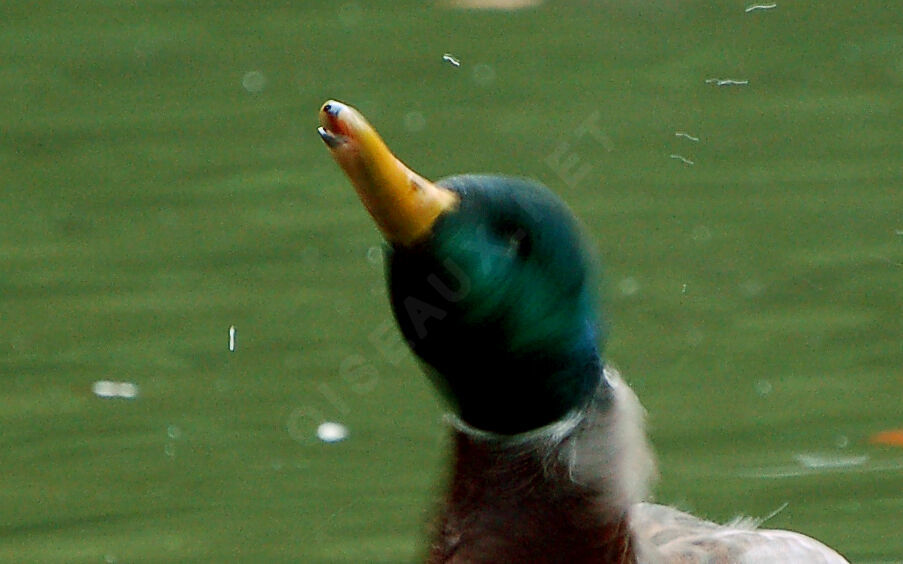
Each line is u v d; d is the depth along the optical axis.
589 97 14.07
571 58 14.76
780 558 6.91
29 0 16.34
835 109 13.88
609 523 5.88
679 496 9.26
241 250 12.02
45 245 12.18
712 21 15.32
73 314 11.23
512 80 14.40
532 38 15.11
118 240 12.23
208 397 10.30
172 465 9.67
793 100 14.04
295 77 14.66
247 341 10.85
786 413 10.09
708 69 14.51
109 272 11.77
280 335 10.91
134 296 11.45
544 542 5.86
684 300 11.38
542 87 14.27
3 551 8.87
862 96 14.05
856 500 9.23
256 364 10.61
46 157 13.57
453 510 5.97
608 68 14.56
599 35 15.20
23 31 15.75
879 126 13.60
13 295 11.48
